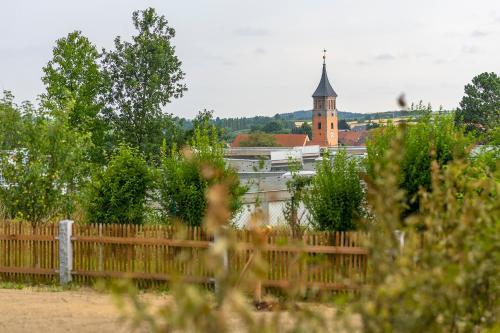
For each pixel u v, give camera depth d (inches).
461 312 178.4
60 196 871.1
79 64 1895.9
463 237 175.6
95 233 690.8
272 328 138.9
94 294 629.9
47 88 1889.8
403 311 157.3
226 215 131.4
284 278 621.9
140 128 1989.4
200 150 842.8
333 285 593.9
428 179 698.8
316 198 773.9
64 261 693.3
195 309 126.6
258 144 6067.9
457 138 707.4
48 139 872.9
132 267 677.9
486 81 3412.9
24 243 708.7
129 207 834.2
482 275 178.7
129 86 1980.8
